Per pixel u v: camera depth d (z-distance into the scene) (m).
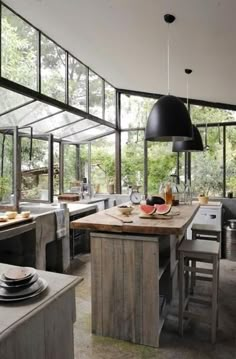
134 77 5.04
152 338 2.25
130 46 3.67
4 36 3.28
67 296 1.35
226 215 5.30
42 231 3.46
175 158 5.76
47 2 3.10
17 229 2.98
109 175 6.20
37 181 4.59
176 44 3.26
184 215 2.76
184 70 4.02
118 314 2.34
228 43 2.97
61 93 4.31
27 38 3.63
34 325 1.14
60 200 5.25
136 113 6.04
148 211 2.66
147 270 2.25
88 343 2.29
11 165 3.95
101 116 5.50
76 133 5.70
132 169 6.09
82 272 3.99
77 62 4.73
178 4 2.44
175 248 3.10
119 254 2.33
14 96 3.60
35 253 3.34
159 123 2.62
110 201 5.77
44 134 4.55
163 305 2.71
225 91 4.67
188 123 2.66
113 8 2.84
